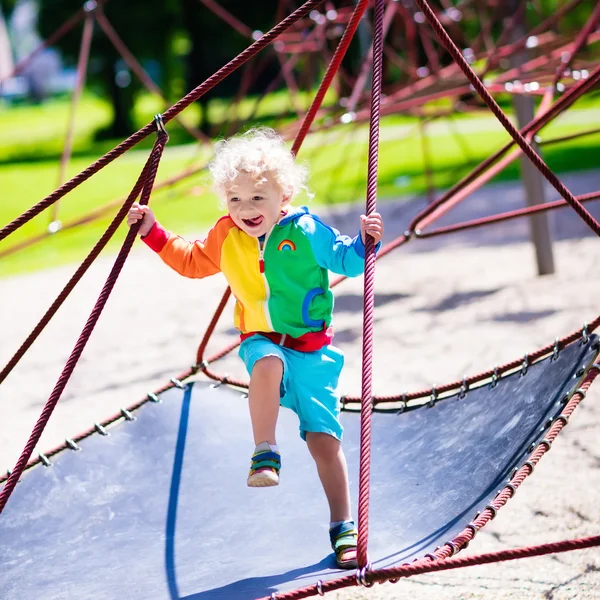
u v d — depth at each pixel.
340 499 2.49
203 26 30.64
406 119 25.67
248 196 2.50
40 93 56.28
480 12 11.71
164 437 3.29
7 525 2.88
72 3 30.31
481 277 7.77
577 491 3.55
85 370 6.18
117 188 17.36
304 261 2.57
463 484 2.59
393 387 5.05
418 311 6.78
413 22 10.73
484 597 2.85
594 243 8.52
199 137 10.32
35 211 2.51
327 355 2.61
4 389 5.91
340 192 14.50
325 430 2.51
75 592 2.46
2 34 56.75
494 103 2.60
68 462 3.19
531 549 1.99
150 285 9.03
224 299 3.49
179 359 6.20
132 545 2.70
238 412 3.42
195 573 2.48
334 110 9.17
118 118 32.53
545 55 8.63
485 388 3.14
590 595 2.81
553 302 6.52
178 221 12.96
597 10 5.55
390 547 2.39
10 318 8.09
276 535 2.65
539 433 2.55
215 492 2.95
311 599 2.90
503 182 13.53
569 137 5.83
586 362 2.75
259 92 37.50
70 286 2.81
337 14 10.25
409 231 4.55
